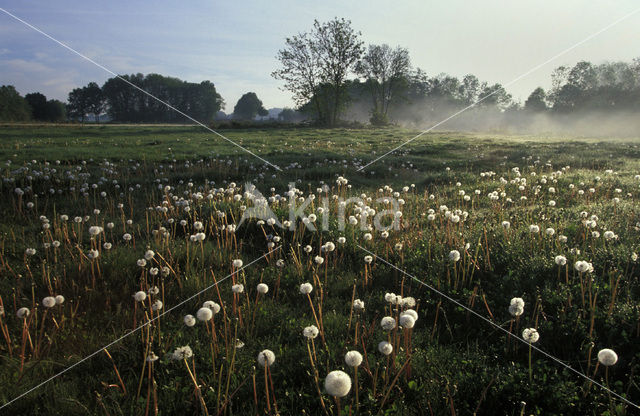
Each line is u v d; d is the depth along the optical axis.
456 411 2.53
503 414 2.59
